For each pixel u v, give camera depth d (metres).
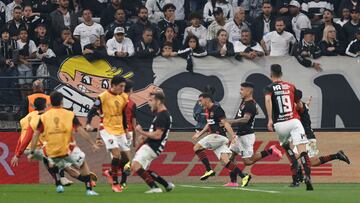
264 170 51.59
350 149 52.12
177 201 33.00
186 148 51.41
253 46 56.09
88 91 52.72
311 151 45.47
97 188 43.66
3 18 59.28
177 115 53.31
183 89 53.53
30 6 56.91
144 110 52.94
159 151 37.41
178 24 59.38
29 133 39.06
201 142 45.44
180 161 51.38
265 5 58.41
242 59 54.06
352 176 51.97
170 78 53.53
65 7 57.56
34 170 50.75
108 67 53.09
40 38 55.28
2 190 42.50
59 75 52.72
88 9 56.31
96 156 51.09
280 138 41.91
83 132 36.31
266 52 56.81
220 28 57.53
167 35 56.34
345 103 54.41
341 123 54.44
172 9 58.28
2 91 52.06
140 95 53.06
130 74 53.22
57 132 35.88
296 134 40.50
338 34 58.03
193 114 52.69
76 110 52.50
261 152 47.09
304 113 45.19
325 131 52.19
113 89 39.94
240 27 58.03
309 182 40.38
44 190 42.47
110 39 54.62
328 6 62.28
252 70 54.06
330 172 51.94
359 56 54.53
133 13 59.59
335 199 34.84
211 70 53.81
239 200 33.62
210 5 60.00
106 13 58.03
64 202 33.03
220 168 51.28
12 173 50.56
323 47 56.19
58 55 54.28
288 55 55.22
